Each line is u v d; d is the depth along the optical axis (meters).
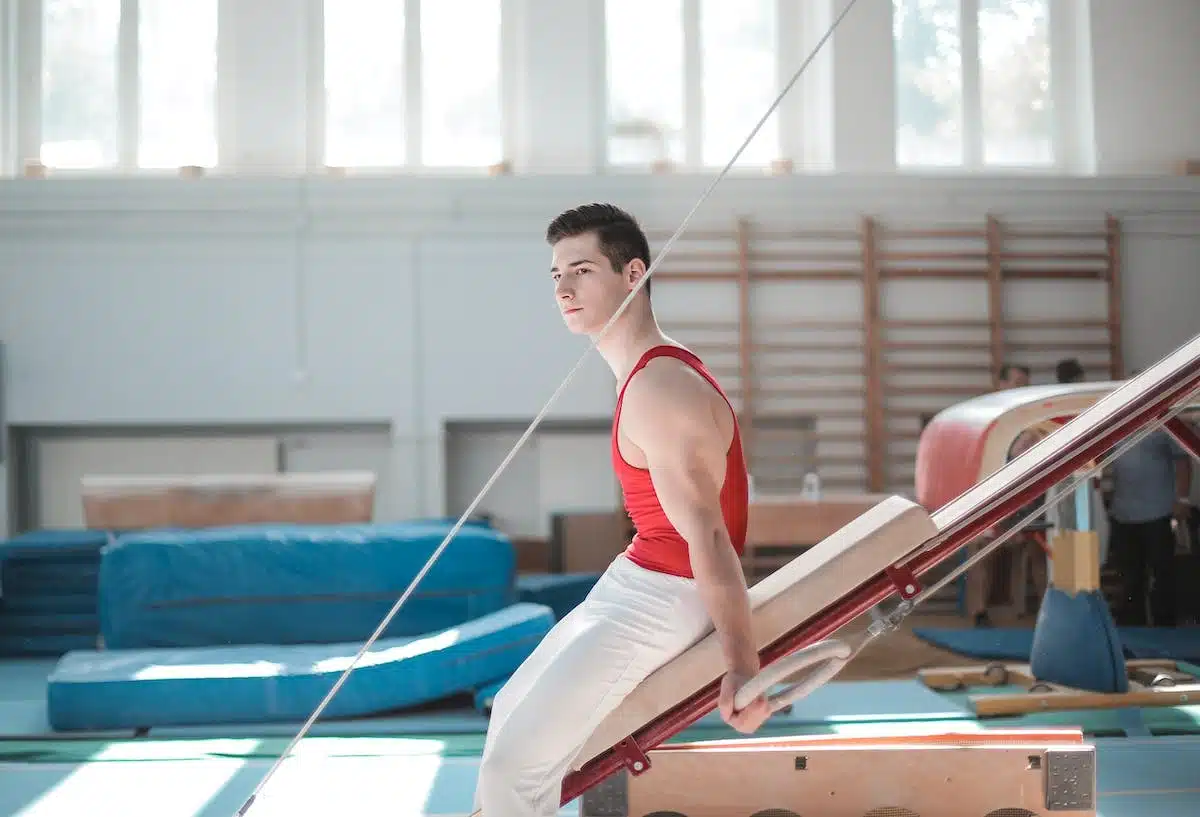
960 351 8.62
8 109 8.88
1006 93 9.16
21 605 6.40
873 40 8.82
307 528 5.82
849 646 1.80
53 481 8.40
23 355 8.27
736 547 1.96
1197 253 8.76
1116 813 3.11
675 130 9.05
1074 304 8.70
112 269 8.30
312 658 4.68
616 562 2.03
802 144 9.05
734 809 2.58
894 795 2.57
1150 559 6.70
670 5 9.08
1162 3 8.95
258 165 8.73
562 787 2.06
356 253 8.41
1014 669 4.89
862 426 8.62
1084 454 2.23
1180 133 8.96
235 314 8.36
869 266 8.53
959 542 2.22
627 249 1.99
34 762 3.90
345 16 8.98
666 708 1.99
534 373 8.45
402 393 8.42
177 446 8.47
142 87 8.93
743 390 8.49
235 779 3.64
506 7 9.00
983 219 8.67
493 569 5.64
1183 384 2.23
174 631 5.36
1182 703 4.39
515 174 8.45
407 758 3.88
